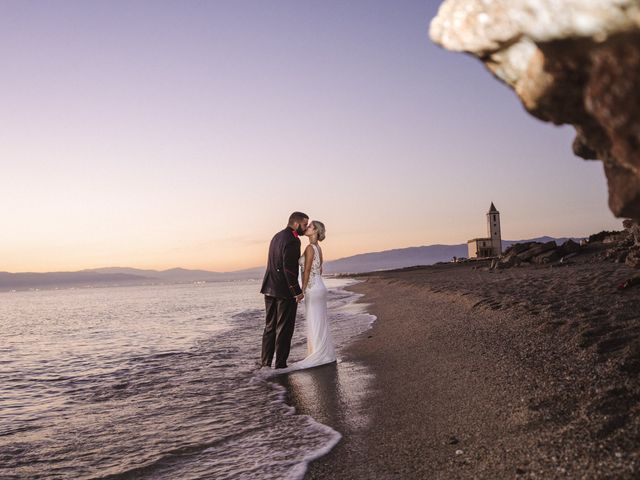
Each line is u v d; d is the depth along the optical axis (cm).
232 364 932
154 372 895
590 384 420
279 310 837
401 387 600
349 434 460
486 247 7575
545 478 289
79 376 908
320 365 832
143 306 4147
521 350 621
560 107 175
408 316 1336
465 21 179
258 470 396
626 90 141
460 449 373
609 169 186
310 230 850
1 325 2538
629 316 663
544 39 156
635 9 132
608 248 2642
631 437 304
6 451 479
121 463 435
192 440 489
